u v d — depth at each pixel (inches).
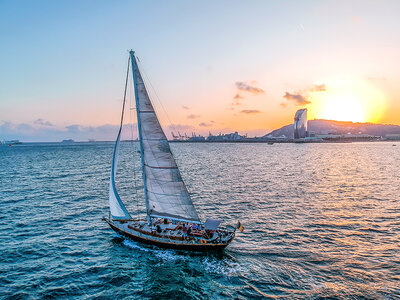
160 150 1259.8
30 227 1574.8
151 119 1237.7
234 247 1299.2
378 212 1811.0
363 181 2952.8
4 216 1755.7
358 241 1349.7
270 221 1651.1
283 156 6786.4
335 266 1114.1
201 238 1277.1
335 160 5511.8
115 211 1467.8
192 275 1085.8
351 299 905.5
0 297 927.7
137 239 1357.0
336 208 1908.2
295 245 1314.0
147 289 1000.2
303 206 1963.6
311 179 3080.7
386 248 1267.2
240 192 2409.0
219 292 973.2
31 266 1141.1
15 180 3078.2
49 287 996.6
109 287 1010.1
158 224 1427.2
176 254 1251.8
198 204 2030.0
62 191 2492.6
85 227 1589.6
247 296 942.4
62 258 1216.8
